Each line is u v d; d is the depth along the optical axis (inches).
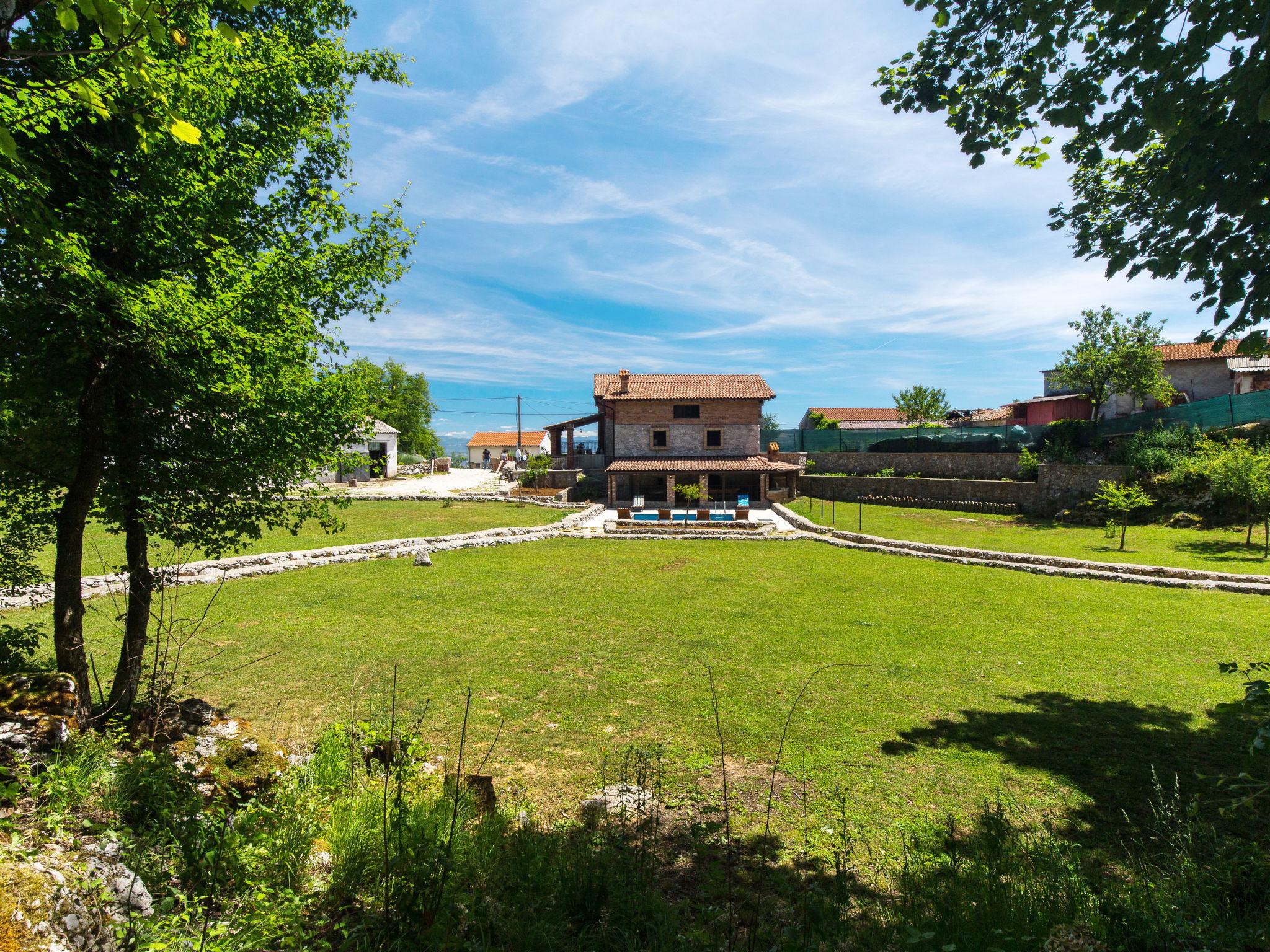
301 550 756.0
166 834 141.3
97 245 216.5
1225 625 500.4
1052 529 1032.8
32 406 223.6
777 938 150.3
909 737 302.7
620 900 150.6
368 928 132.1
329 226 272.8
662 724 314.2
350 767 209.5
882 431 1759.4
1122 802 242.4
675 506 1409.9
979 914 149.6
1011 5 228.4
